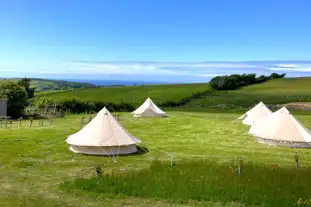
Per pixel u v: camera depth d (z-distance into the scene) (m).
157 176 12.48
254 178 12.25
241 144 22.08
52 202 10.05
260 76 84.69
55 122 32.47
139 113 39.06
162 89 73.50
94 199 10.36
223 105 53.94
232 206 9.84
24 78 56.00
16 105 35.78
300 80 83.44
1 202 9.97
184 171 13.29
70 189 11.27
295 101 54.56
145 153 18.56
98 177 12.35
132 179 12.10
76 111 43.53
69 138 18.77
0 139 21.81
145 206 9.80
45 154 17.50
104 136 17.88
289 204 9.83
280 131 21.92
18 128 27.59
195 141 23.05
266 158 17.77
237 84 76.00
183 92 66.38
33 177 13.11
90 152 17.64
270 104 52.44
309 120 34.88
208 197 10.43
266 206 9.76
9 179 12.76
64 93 68.81
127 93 67.38
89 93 68.62
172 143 22.12
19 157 16.66
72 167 14.92
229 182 11.75
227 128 29.84
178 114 43.41
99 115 18.92
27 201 10.09
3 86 35.72
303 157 18.22
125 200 10.29
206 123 33.31
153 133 26.58
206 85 81.50
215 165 14.34
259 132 23.03
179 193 10.66
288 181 11.99
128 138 18.36
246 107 51.69
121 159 16.81
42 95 64.00
